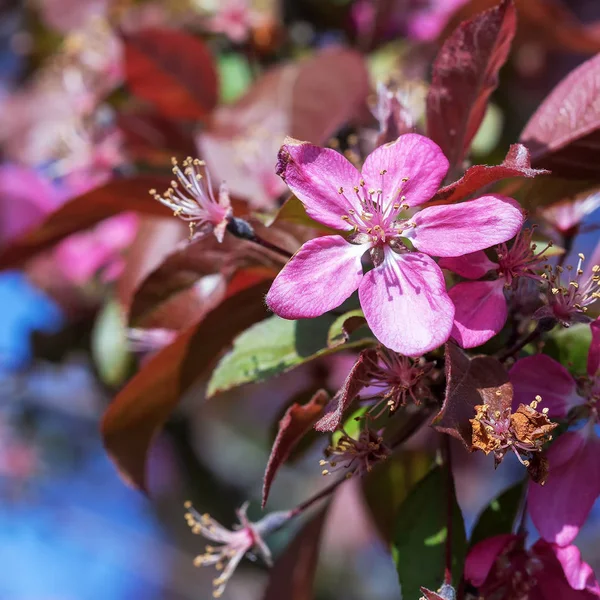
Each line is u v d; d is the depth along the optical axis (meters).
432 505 0.31
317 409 0.30
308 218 0.31
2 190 0.47
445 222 0.28
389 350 0.29
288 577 0.35
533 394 0.29
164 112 0.42
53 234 0.37
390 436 0.32
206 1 0.46
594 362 0.29
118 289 0.39
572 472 0.29
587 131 0.31
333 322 0.31
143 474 0.35
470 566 0.29
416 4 0.46
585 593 0.29
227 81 0.46
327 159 0.29
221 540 0.32
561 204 0.33
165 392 0.34
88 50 0.45
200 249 0.32
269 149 0.38
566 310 0.29
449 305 0.28
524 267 0.29
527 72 0.46
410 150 0.29
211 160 0.38
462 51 0.31
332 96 0.40
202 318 0.32
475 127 0.32
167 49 0.41
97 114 0.43
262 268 0.32
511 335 0.30
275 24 0.45
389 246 0.29
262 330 0.31
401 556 0.30
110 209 0.36
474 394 0.28
